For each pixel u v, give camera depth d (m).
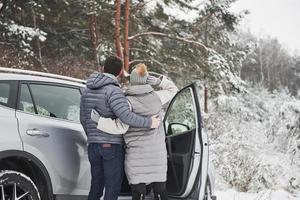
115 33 19.92
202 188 6.12
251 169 12.28
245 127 17.80
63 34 21.22
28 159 5.32
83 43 21.95
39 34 18.03
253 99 36.25
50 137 5.61
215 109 24.56
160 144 5.90
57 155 5.64
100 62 21.36
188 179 6.21
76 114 6.21
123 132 5.62
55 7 19.80
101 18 21.23
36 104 5.68
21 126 5.32
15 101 5.42
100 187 5.87
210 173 7.40
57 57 20.28
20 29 17.66
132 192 5.91
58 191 5.67
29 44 18.53
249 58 70.62
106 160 5.64
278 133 16.47
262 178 12.14
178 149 6.43
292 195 11.58
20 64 16.70
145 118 5.64
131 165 5.81
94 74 5.82
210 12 25.86
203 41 26.23
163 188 5.93
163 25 23.89
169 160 6.43
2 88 5.37
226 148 13.14
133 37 20.73
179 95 6.53
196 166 6.15
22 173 5.36
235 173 12.02
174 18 24.27
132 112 5.60
